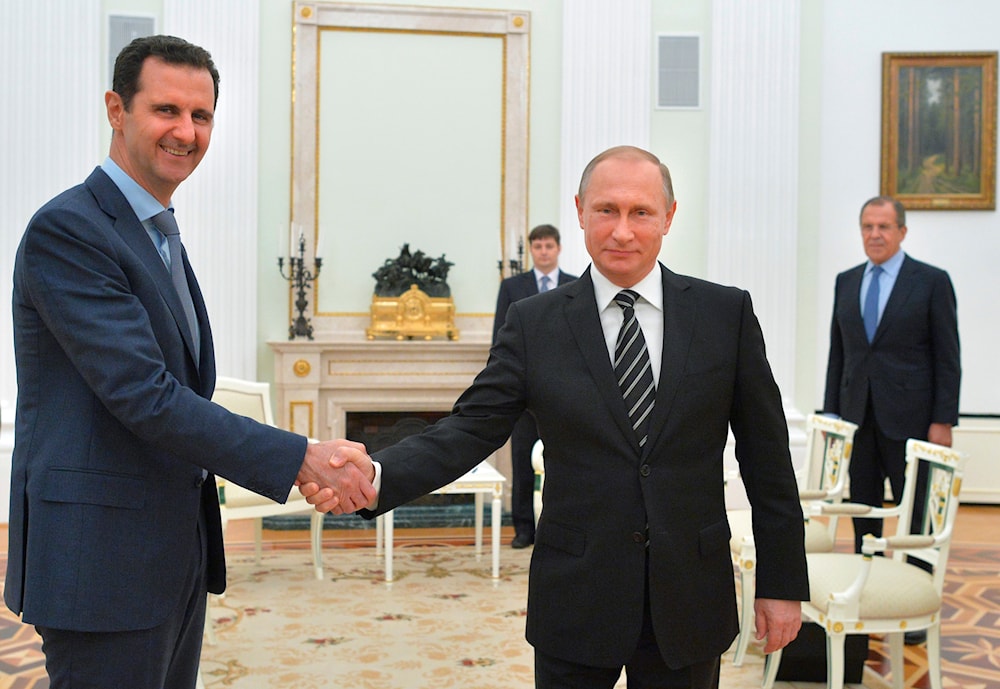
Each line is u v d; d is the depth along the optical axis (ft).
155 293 6.02
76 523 5.67
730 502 20.79
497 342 6.38
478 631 13.41
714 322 6.09
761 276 21.88
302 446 6.05
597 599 5.74
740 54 21.90
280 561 17.40
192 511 6.18
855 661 11.35
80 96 20.42
